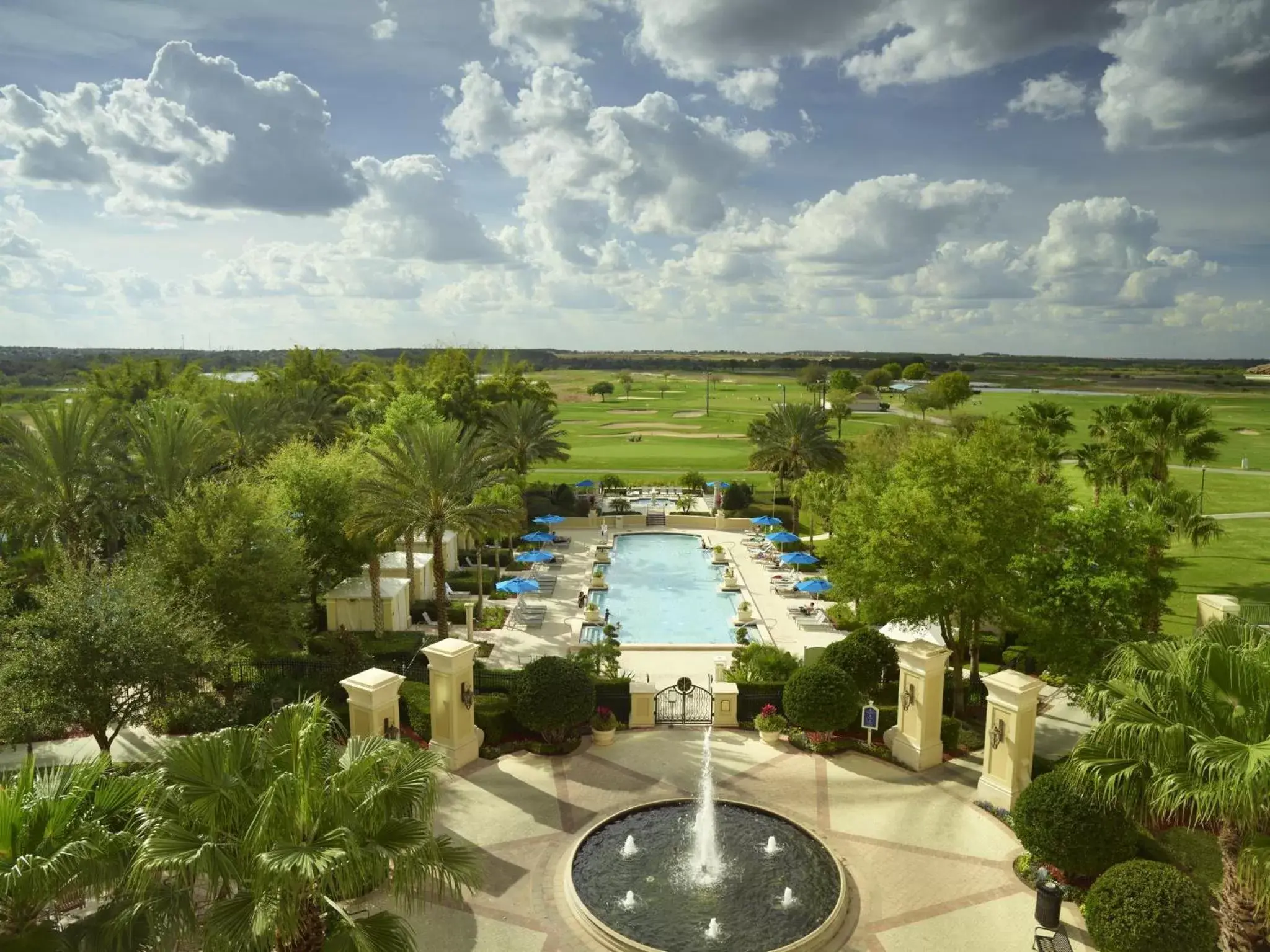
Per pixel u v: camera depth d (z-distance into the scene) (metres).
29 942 10.80
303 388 83.12
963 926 15.53
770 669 26.97
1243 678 12.36
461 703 21.92
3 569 31.36
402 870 11.14
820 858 17.75
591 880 16.91
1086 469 43.03
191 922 11.01
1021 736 19.23
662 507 67.38
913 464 26.98
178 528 25.69
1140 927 13.19
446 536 43.97
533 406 63.31
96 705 18.84
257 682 24.72
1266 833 12.41
